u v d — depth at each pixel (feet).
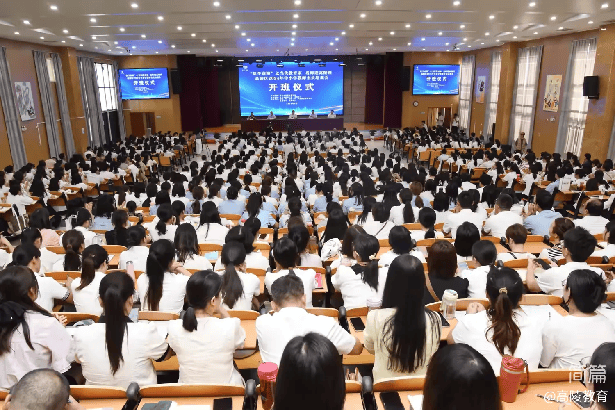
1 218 27.86
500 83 64.18
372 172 42.09
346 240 13.96
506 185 38.52
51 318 9.26
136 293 13.58
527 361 8.32
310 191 33.60
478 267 12.62
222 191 30.89
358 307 11.61
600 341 8.57
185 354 8.80
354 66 89.92
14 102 46.21
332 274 14.49
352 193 28.50
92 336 8.74
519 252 15.03
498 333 8.27
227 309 11.65
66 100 57.98
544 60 55.88
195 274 9.07
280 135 67.21
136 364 8.80
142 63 75.10
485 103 70.44
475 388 4.23
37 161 51.11
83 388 7.72
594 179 29.68
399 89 82.69
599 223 19.45
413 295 7.60
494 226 19.90
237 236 14.92
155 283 12.10
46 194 31.63
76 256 15.30
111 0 30.60
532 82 58.23
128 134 78.74
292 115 84.33
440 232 21.48
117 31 44.24
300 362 4.56
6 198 29.43
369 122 91.45
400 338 7.65
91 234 18.66
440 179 36.22
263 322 8.79
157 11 34.73
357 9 35.24
